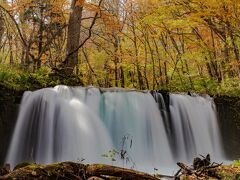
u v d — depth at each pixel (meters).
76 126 10.20
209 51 17.00
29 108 9.62
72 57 13.40
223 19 12.62
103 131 10.59
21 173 3.92
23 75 10.33
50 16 18.75
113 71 24.44
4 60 22.48
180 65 21.66
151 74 24.02
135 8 20.50
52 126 9.89
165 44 20.66
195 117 12.33
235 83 13.92
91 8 13.30
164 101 11.98
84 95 10.71
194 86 17.19
